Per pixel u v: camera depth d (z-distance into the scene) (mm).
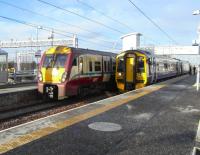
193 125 7832
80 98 17484
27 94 16172
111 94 21078
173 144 6090
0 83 23922
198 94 14977
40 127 7250
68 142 6074
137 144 6047
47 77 16203
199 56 17797
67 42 42719
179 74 42906
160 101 12234
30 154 5301
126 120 8297
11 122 11367
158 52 50156
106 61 20938
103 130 7102
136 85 20594
